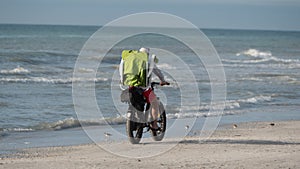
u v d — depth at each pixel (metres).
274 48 188.25
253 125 35.38
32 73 69.69
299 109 46.19
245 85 63.19
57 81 60.44
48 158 22.69
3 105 41.88
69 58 94.06
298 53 158.00
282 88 62.00
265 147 24.80
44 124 33.91
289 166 19.48
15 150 25.47
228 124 35.75
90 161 21.20
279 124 36.19
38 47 124.62
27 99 45.88
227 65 96.94
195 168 19.23
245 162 20.31
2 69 72.06
